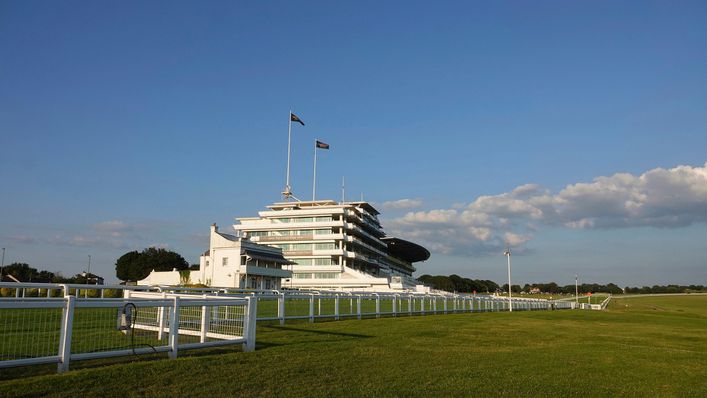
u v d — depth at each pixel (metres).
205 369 11.30
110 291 43.16
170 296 15.77
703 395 11.30
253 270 88.00
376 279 101.94
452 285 184.12
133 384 9.77
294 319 24.67
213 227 91.94
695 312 86.38
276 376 11.08
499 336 21.97
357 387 10.45
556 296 185.88
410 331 22.12
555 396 10.48
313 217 115.62
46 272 115.19
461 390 10.61
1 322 14.55
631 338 23.69
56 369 10.66
